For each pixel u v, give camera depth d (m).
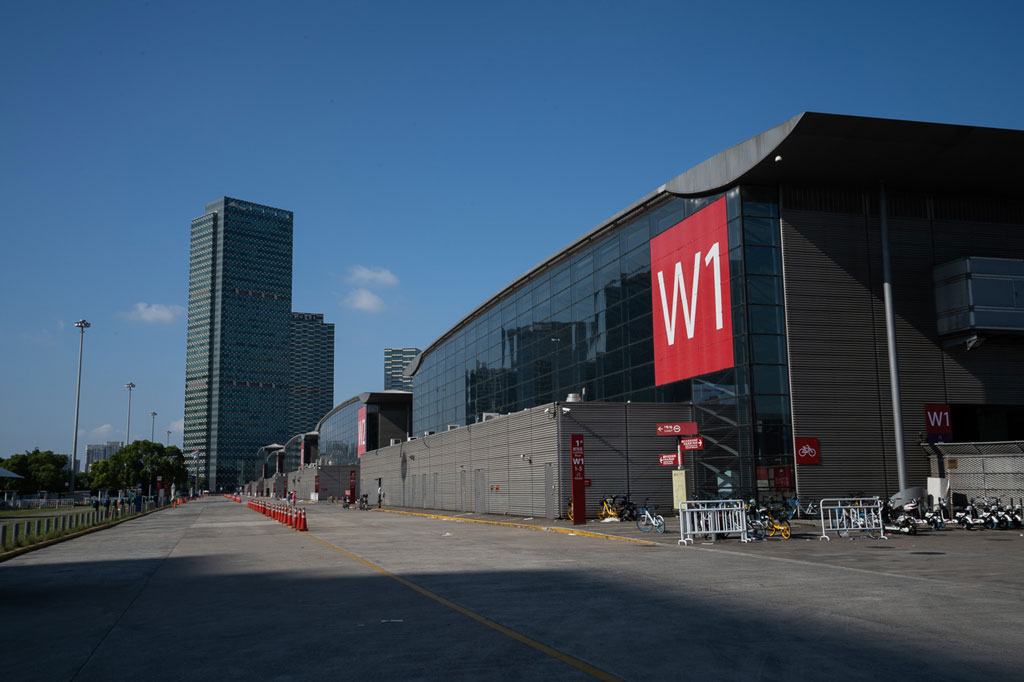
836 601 12.17
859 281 34.78
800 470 32.78
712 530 24.20
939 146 31.62
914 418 34.34
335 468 113.81
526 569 17.41
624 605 12.08
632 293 42.59
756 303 33.75
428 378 84.44
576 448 34.47
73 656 9.22
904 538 24.45
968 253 36.28
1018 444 29.36
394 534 31.30
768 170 33.19
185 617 11.91
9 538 29.06
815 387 33.53
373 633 10.17
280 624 11.02
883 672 7.71
